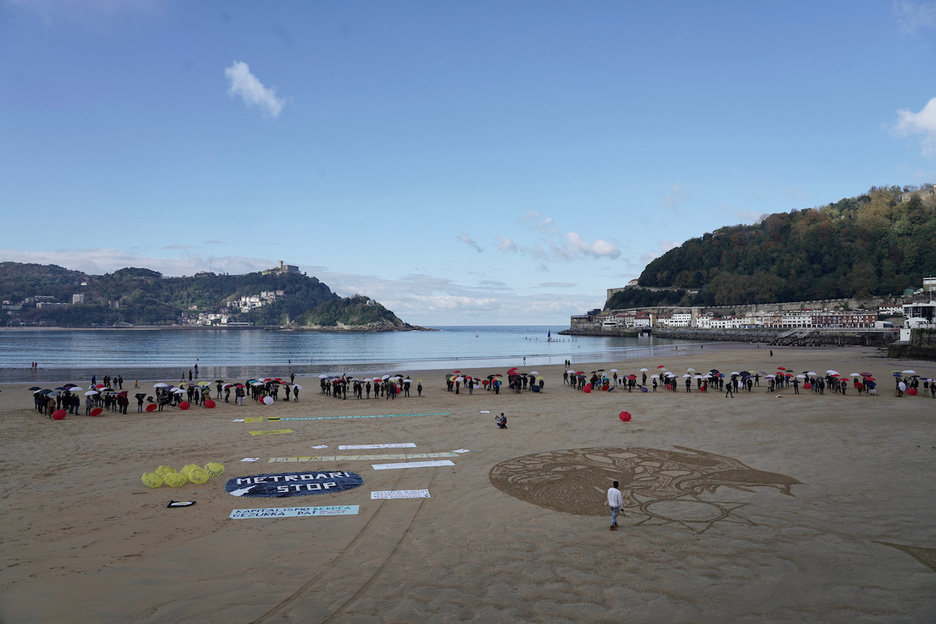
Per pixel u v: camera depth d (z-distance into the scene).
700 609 12.12
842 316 185.25
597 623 11.52
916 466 24.03
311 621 11.53
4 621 11.32
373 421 35.44
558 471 23.44
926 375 61.59
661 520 17.72
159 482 20.84
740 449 27.30
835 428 32.44
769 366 75.94
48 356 126.75
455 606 12.23
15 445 28.16
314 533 16.55
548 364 92.56
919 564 14.38
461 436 30.61
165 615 11.72
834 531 16.72
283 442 29.14
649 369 74.81
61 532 16.42
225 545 15.57
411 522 17.53
